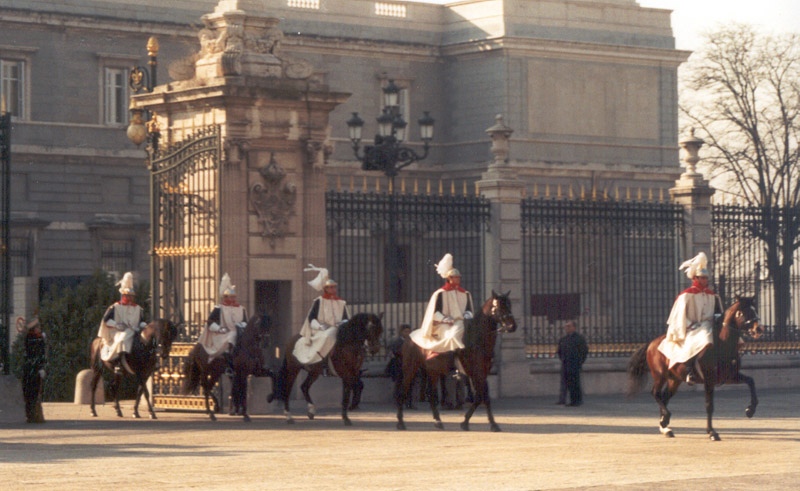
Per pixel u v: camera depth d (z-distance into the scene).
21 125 75.38
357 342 28.44
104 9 77.62
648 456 22.34
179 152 31.86
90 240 76.75
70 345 38.81
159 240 32.53
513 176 37.34
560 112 87.19
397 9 89.06
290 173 32.41
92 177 77.38
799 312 40.97
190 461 21.28
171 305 32.38
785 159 75.94
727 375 26.16
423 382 33.59
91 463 20.95
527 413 32.06
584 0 89.25
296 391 33.47
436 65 89.25
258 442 24.58
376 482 18.92
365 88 86.94
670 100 91.62
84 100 77.38
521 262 37.44
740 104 79.19
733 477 19.70
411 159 46.44
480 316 27.03
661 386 26.42
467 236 37.12
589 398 37.34
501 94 85.69
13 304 49.47
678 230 39.41
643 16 91.56
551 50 86.94
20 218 74.50
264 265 31.91
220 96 31.31
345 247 33.91
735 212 40.06
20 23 75.44
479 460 21.61
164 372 32.12
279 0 84.62
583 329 39.12
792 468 20.88
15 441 24.83
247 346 29.72
